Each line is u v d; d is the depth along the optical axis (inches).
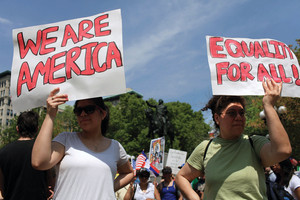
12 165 99.6
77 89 88.2
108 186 80.0
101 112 91.7
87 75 89.4
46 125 75.5
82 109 86.8
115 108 1344.7
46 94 89.4
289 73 96.9
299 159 721.0
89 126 85.7
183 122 1341.0
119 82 87.5
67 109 1344.7
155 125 588.4
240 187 74.5
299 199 118.9
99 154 83.4
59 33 96.8
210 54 92.5
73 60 91.8
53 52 94.3
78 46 93.6
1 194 99.6
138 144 1159.6
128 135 1208.2
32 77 92.2
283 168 124.0
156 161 346.6
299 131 634.8
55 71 91.4
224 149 82.2
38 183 100.9
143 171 215.3
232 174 76.1
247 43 96.9
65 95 81.7
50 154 74.4
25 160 101.0
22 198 96.5
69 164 78.5
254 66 94.4
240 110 83.4
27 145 104.4
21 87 92.0
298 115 587.5
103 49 91.6
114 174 85.9
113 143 91.4
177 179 91.0
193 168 89.1
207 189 82.0
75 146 82.8
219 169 78.7
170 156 376.5
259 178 76.7
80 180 77.1
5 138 1082.1
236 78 91.2
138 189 217.2
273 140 71.8
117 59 89.7
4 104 2447.1
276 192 105.0
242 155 79.4
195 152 90.0
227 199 74.5
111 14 95.3
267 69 95.0
